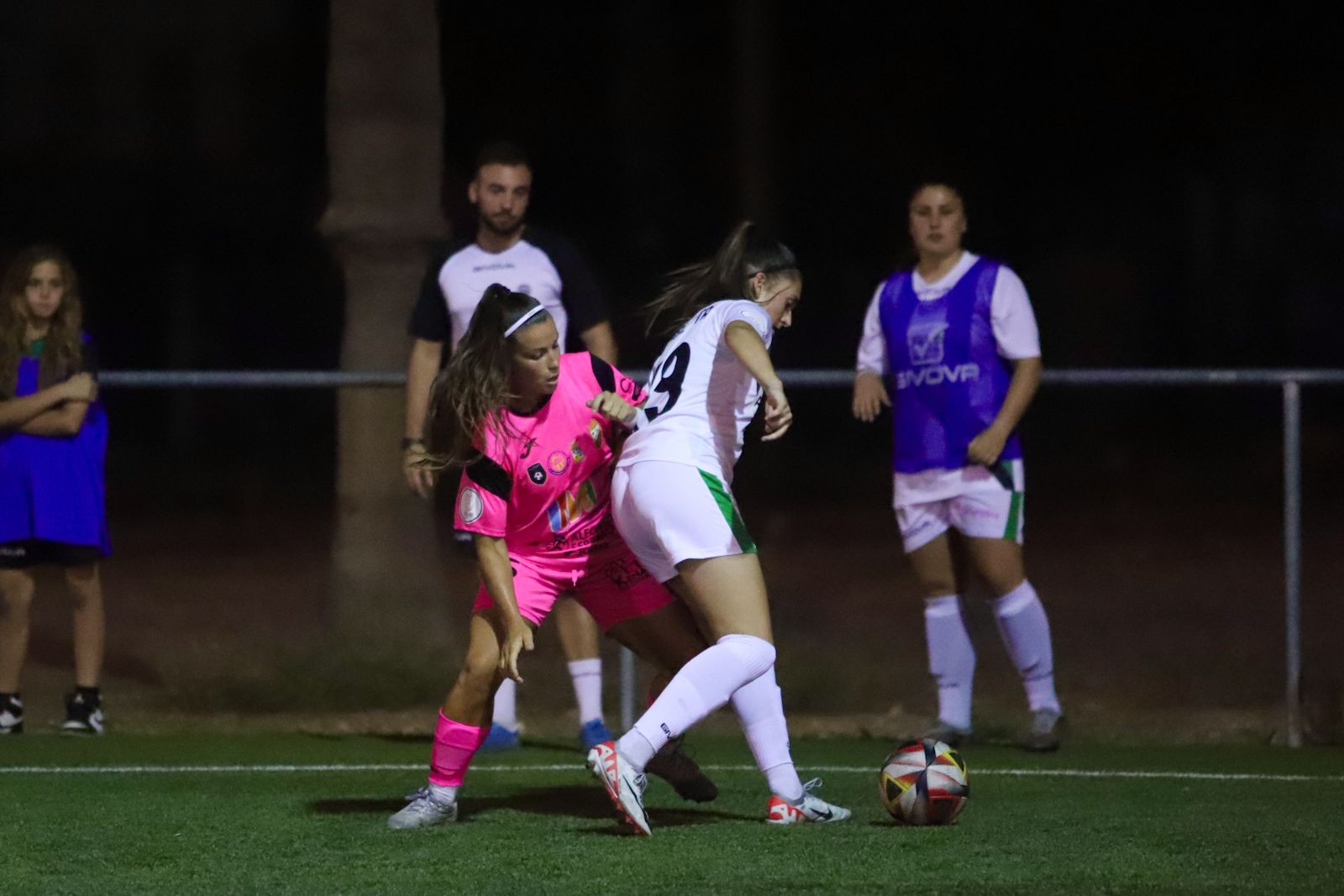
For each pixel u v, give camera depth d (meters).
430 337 24.27
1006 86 90.56
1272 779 21.72
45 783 21.11
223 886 15.16
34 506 25.34
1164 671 31.84
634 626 18.45
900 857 16.16
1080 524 64.69
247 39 92.88
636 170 93.12
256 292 95.44
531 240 24.05
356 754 23.97
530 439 17.17
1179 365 97.31
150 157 94.00
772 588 42.59
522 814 18.78
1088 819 18.33
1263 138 96.31
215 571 53.53
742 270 18.64
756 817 18.59
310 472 86.94
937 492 24.17
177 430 93.12
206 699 28.66
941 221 23.84
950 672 24.88
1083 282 97.44
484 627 17.73
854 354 90.38
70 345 25.47
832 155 92.56
